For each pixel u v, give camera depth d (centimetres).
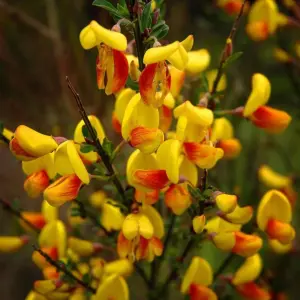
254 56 59
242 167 51
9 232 62
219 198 31
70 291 35
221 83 38
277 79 58
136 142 30
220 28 62
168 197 31
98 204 41
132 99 31
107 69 30
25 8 66
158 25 31
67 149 30
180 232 36
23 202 67
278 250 39
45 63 67
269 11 44
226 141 35
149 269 38
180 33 58
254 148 50
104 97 53
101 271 35
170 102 32
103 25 46
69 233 40
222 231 34
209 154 31
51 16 58
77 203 35
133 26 31
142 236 32
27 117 67
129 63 32
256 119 35
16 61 67
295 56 50
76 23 59
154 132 30
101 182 44
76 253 37
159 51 29
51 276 35
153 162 32
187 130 31
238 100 47
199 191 31
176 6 59
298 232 49
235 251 33
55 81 66
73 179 31
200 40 63
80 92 57
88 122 30
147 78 30
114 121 34
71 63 58
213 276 36
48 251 36
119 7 31
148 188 31
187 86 37
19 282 64
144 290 48
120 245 32
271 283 43
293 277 49
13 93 67
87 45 30
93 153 33
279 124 35
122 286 34
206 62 34
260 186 47
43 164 32
